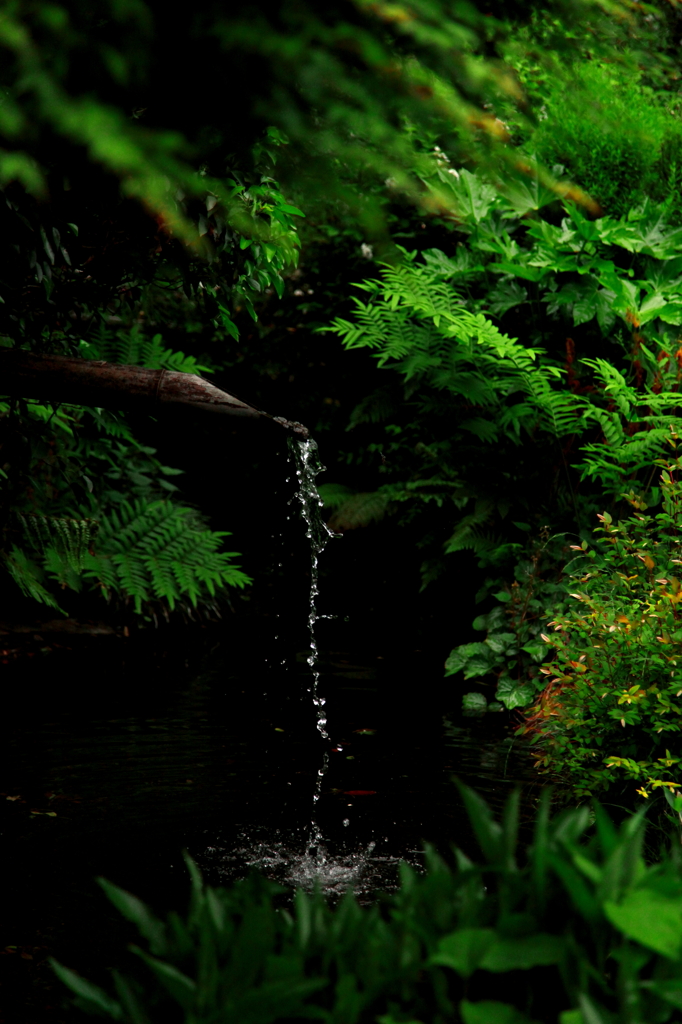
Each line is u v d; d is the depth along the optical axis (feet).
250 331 30.07
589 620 15.53
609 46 4.51
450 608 26.55
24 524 21.01
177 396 9.89
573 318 23.31
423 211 24.90
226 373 30.58
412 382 25.91
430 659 22.75
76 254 11.30
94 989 4.17
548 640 14.92
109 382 9.87
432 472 25.41
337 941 4.30
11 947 9.07
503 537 22.86
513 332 25.08
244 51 3.71
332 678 20.88
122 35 3.54
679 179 23.88
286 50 3.46
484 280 25.09
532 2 4.32
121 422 19.52
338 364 29.91
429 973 4.13
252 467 30.53
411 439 27.20
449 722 17.83
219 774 14.55
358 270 28.37
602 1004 4.07
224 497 32.09
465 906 4.28
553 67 4.39
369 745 16.30
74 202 9.50
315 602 28.66
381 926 4.36
